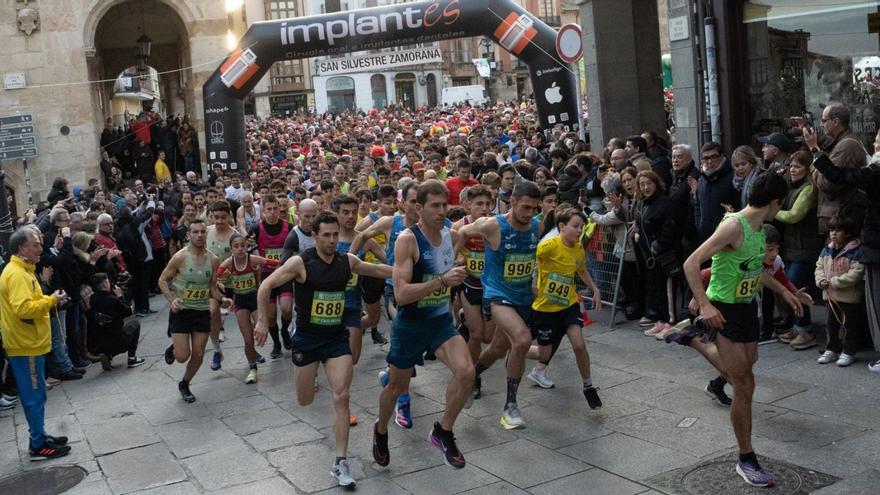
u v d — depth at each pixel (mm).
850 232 6996
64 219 9555
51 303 6867
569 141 14367
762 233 5102
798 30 9445
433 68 62156
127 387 9039
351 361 5879
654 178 8594
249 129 38000
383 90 60781
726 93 10094
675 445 5840
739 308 5125
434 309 5652
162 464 6492
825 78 9312
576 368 7934
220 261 8797
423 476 5758
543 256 6629
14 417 8273
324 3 56969
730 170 8352
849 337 7047
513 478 5570
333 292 5777
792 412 6191
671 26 10805
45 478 6426
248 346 8680
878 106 8891
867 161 7621
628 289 9562
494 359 6953
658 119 14797
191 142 23359
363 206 10281
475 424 6668
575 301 6770
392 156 22125
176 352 8070
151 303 14828
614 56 14422
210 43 22719
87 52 21375
